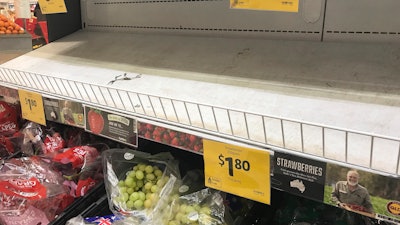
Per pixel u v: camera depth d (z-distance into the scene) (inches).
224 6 53.6
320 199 26.0
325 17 46.4
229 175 30.2
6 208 45.6
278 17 49.6
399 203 23.0
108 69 47.7
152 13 61.3
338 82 36.4
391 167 23.5
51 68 50.3
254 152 28.2
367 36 44.4
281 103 33.5
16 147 57.6
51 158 48.9
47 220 45.0
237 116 32.1
